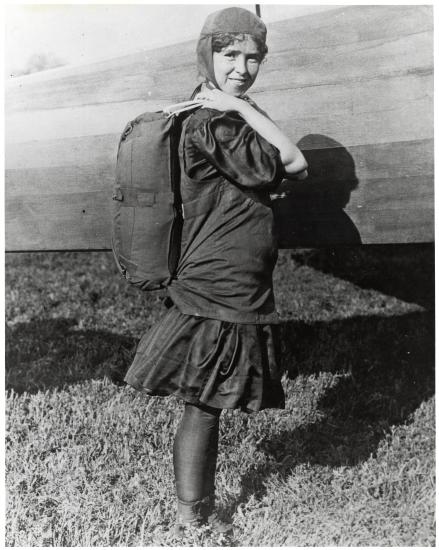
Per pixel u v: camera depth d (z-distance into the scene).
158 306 5.12
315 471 2.54
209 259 1.94
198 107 2.03
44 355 4.04
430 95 2.27
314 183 2.47
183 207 2.01
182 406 3.07
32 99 2.91
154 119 2.04
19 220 3.02
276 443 2.75
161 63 2.67
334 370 3.62
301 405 3.11
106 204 2.85
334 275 6.05
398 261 6.25
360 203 2.42
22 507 2.34
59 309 5.16
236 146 1.88
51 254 7.06
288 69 2.44
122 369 3.70
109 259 6.84
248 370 1.93
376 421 2.99
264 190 1.95
